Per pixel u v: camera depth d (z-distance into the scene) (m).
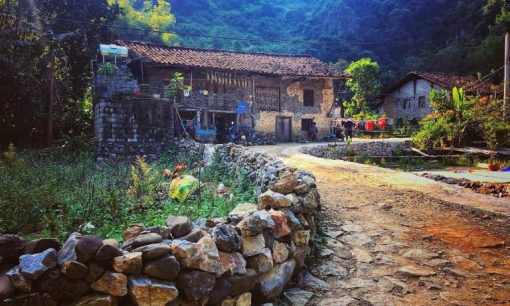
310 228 4.85
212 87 25.61
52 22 22.81
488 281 4.27
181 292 2.92
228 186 9.87
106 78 19.64
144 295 2.67
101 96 19.52
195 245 3.00
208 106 24.88
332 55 55.34
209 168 12.37
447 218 6.29
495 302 3.83
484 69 43.19
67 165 13.79
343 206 6.86
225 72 25.25
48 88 19.73
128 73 20.77
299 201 4.66
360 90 41.09
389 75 49.41
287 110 27.81
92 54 23.30
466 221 6.15
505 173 14.70
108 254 2.65
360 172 10.18
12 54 18.75
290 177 5.13
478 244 5.25
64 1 23.62
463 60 46.31
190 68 24.06
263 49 56.09
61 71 21.05
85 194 7.84
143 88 21.14
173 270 2.83
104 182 9.63
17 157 13.22
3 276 2.49
